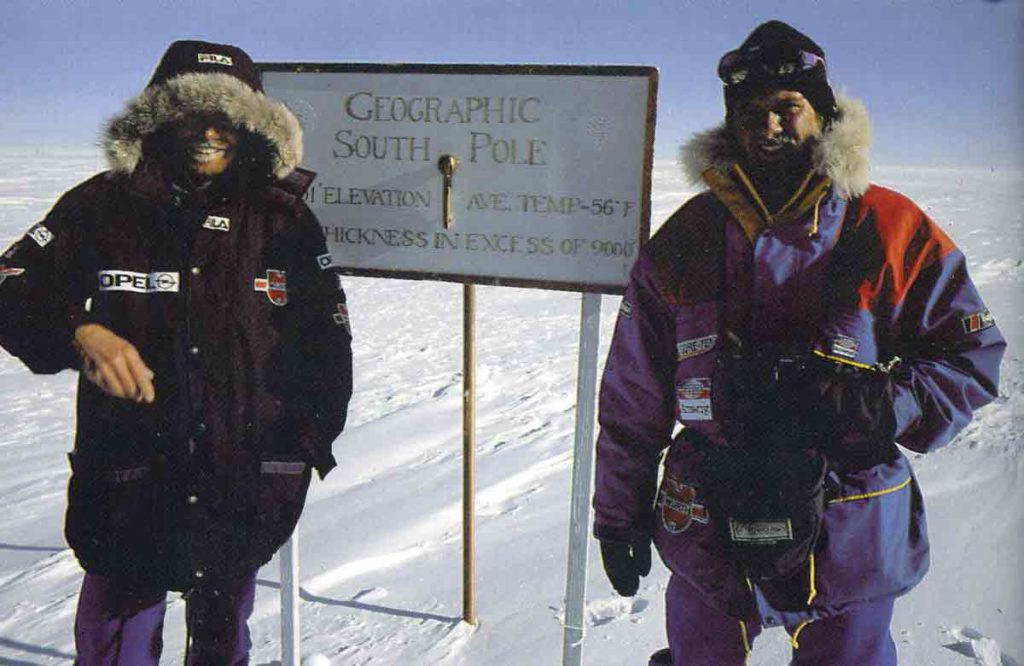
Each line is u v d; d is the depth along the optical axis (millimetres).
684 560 1754
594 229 2312
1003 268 12812
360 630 2816
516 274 2396
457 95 2373
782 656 2439
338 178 2510
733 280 1668
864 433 1550
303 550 3508
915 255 1594
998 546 3023
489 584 3098
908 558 1689
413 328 9164
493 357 7648
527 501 3971
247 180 1988
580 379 2252
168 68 2006
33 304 1884
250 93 1968
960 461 3941
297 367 2031
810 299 1614
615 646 2572
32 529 3986
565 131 2299
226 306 1939
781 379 1579
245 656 2180
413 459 4715
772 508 1563
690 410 1707
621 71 2236
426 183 2436
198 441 1943
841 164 1598
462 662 2594
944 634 2484
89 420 1961
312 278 2041
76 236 1938
